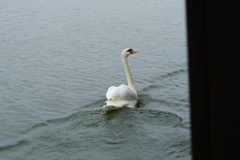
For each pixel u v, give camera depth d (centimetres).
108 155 805
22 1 2962
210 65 156
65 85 1348
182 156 788
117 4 2825
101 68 1534
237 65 152
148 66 1555
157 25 2223
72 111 1122
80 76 1443
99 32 2094
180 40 1923
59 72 1488
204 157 164
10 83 1365
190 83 161
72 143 870
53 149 854
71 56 1694
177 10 2605
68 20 2381
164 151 812
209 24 153
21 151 860
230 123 157
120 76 1452
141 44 1864
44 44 1886
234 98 155
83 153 821
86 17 2448
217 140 160
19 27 2227
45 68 1534
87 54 1720
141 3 2847
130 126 954
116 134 902
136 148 828
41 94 1262
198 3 154
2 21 2370
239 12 148
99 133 915
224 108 157
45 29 2180
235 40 151
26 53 1741
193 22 156
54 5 2827
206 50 156
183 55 1689
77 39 1967
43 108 1148
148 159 782
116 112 1046
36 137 920
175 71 1488
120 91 1080
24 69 1522
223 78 155
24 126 1005
